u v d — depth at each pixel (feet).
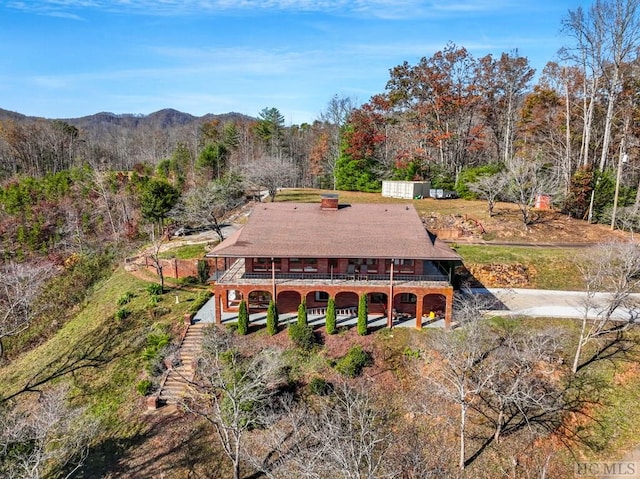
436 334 94.12
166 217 177.37
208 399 83.56
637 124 187.32
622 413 78.59
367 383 87.25
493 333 95.66
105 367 100.01
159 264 136.05
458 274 127.85
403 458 70.18
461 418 73.92
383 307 110.42
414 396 84.43
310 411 81.51
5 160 320.91
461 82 214.07
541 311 106.22
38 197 211.82
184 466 73.05
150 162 350.43
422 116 224.12
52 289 145.69
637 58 164.14
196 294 125.70
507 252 136.67
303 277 106.11
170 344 99.91
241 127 380.17
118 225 196.24
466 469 71.20
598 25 153.38
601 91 185.98
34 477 61.11
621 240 142.92
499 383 81.51
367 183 233.55
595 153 191.21
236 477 66.39
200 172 270.87
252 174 212.02
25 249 176.24
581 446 74.74
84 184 222.28
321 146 301.63
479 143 222.07
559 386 83.46
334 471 61.36
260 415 72.08
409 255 101.09
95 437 81.41
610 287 112.27
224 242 115.96
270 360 80.94
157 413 84.38
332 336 99.91
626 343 91.76
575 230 154.20
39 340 122.01
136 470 73.10
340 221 114.83
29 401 93.91
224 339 95.45
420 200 199.93
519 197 173.06
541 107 207.92
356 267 110.11
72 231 185.98
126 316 116.78
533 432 76.69
